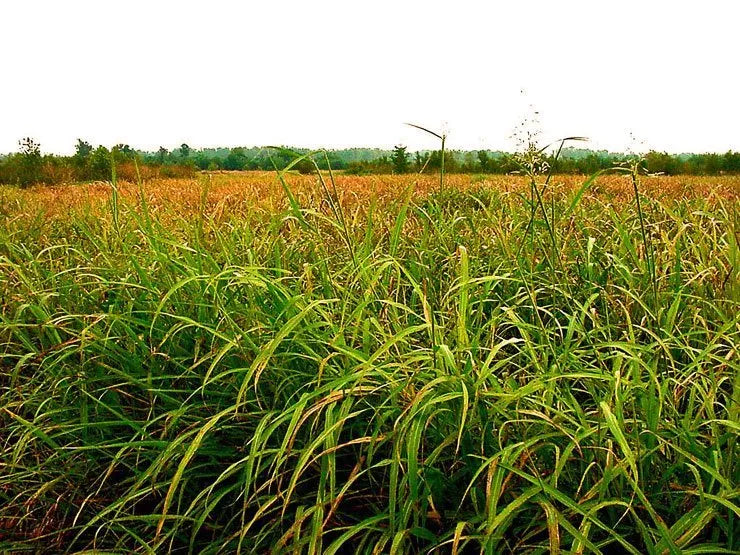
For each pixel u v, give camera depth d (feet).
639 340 7.61
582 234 10.84
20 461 6.99
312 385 6.37
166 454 5.41
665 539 4.05
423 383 5.68
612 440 4.99
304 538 4.73
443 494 5.48
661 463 5.31
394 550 4.50
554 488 4.42
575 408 5.22
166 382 7.15
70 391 7.17
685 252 9.39
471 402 5.06
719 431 5.48
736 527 4.69
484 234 11.22
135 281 8.52
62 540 6.23
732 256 6.88
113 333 7.71
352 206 16.97
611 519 4.97
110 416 7.01
